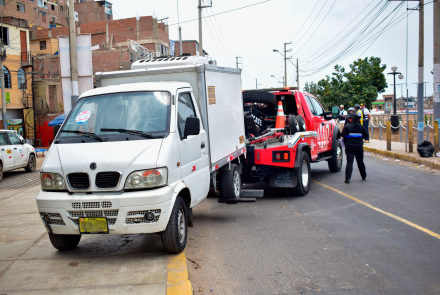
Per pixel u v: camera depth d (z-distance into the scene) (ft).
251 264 16.21
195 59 21.59
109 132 17.01
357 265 15.56
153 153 15.66
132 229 15.39
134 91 18.34
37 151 75.87
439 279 13.99
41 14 201.36
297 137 28.25
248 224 22.38
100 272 15.19
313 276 14.70
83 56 42.78
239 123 26.55
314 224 21.68
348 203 26.27
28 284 14.21
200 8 93.15
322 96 116.98
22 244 19.30
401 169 40.50
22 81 113.09
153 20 165.78
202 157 19.88
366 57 112.68
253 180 29.99
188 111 19.11
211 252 17.90
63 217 15.62
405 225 20.61
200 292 13.73
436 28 46.26
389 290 13.26
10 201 31.60
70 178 15.80
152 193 15.20
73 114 18.15
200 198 19.53
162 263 15.93
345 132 34.04
